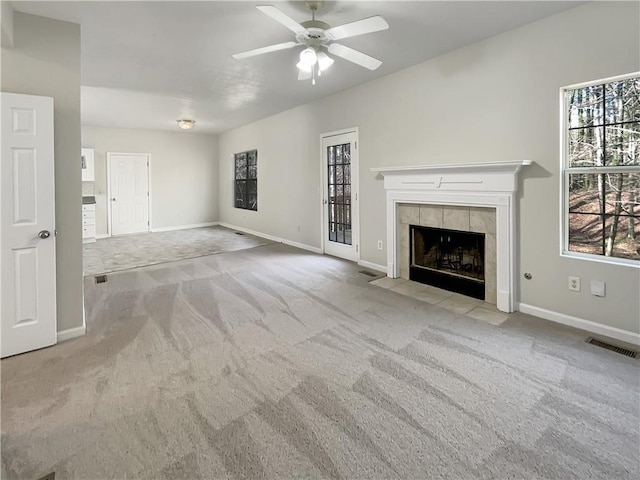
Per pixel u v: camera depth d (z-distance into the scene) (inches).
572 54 110.6
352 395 80.5
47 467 60.4
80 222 113.0
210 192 382.3
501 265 131.0
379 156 183.2
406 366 92.9
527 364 93.2
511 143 127.7
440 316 127.0
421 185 157.3
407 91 165.0
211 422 71.7
